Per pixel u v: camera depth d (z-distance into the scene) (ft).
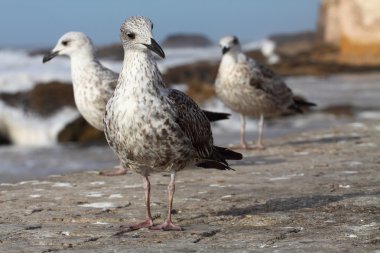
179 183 28.86
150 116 19.85
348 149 38.52
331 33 278.87
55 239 20.25
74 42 33.24
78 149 57.16
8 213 23.82
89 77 32.94
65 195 26.86
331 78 154.10
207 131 21.79
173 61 179.22
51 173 45.32
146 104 19.85
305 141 42.52
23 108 65.00
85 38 33.17
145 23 20.15
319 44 259.39
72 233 20.90
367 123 50.62
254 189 27.25
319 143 41.39
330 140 42.63
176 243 19.52
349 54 215.31
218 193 26.55
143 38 19.88
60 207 24.64
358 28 216.13
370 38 214.07
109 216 23.16
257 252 18.29
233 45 39.58
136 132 19.90
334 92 110.93
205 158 21.94
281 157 36.24
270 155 37.11
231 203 24.77
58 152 55.67
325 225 21.18
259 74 39.52
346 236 19.75
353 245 18.72
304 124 72.02
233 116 71.46
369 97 100.53
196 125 21.11
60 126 63.05
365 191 26.27
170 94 20.51
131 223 21.86
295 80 147.64
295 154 37.24
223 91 40.14
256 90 39.40
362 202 24.30
